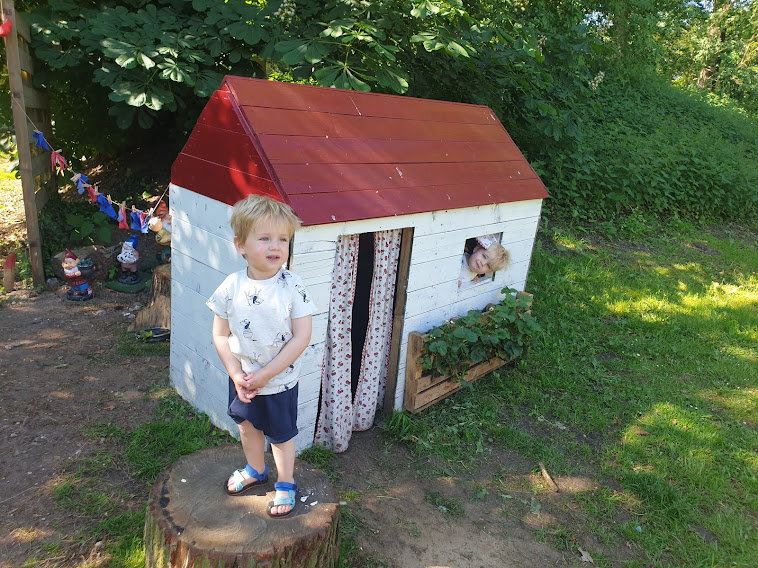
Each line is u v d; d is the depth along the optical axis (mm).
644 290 6930
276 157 3137
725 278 7715
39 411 3893
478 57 6715
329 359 3654
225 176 3338
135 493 3242
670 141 11094
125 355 4742
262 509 2555
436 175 4039
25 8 6477
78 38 6121
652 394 4844
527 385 4855
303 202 3068
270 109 3334
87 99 7246
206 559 2260
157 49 5301
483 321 4520
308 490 2734
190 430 3746
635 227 8727
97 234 6566
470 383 4609
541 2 10359
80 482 3279
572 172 9047
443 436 4074
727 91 20719
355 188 3422
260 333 2307
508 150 4965
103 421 3840
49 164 6773
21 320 5223
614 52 7609
